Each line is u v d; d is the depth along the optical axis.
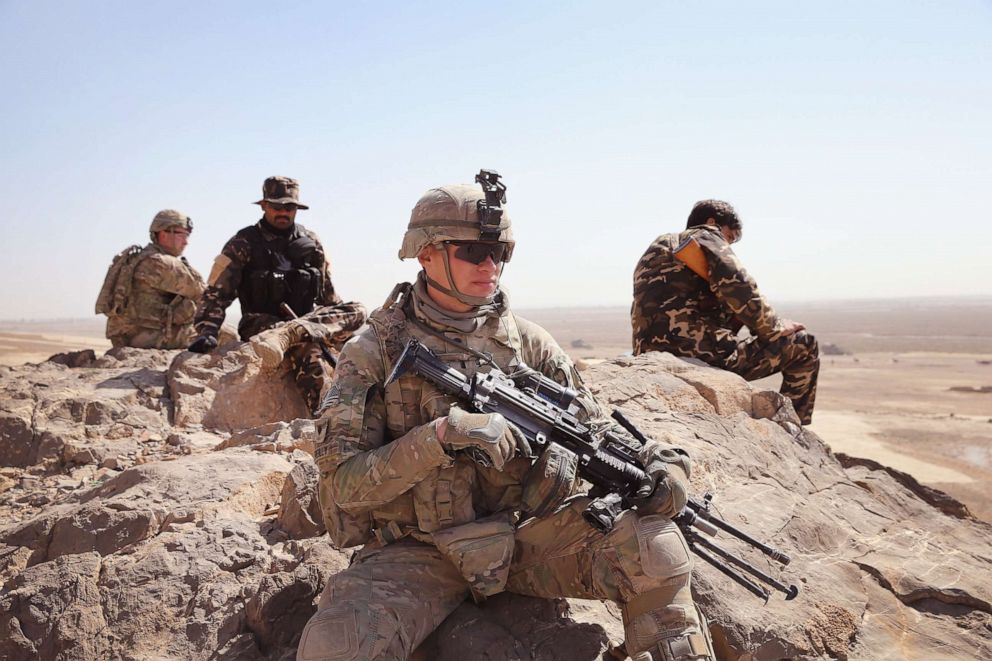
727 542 3.30
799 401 6.17
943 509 4.93
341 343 7.06
